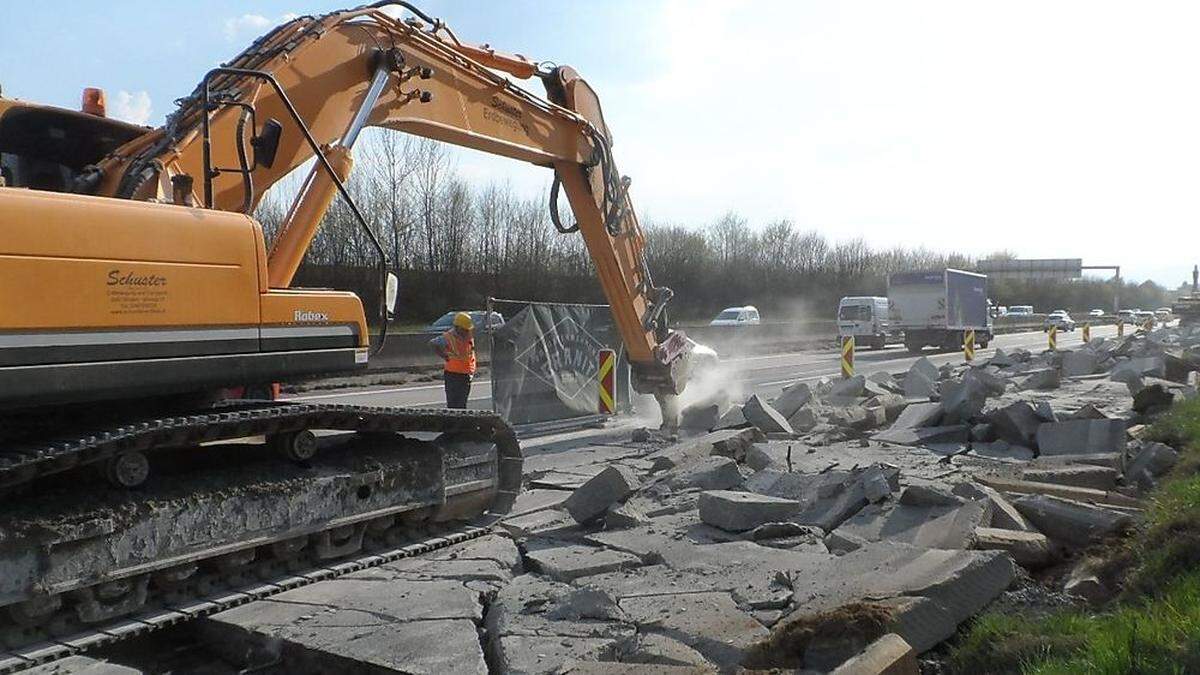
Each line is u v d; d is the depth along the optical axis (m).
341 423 6.07
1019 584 5.62
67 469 4.82
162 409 5.61
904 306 38.00
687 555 6.54
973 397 11.98
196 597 5.38
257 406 5.93
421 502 6.61
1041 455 10.14
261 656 5.25
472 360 12.98
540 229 49.09
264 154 6.30
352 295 6.02
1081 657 4.05
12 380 4.26
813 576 5.69
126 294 4.69
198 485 5.31
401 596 5.83
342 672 4.93
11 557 4.45
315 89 7.36
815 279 70.94
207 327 5.06
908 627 4.61
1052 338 30.11
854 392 15.01
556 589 5.94
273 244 6.78
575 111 11.12
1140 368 18.47
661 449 11.97
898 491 7.62
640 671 4.47
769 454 9.89
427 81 8.68
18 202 4.31
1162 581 5.00
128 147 6.09
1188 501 6.30
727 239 67.38
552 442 12.87
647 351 12.59
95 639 4.71
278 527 5.62
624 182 11.91
